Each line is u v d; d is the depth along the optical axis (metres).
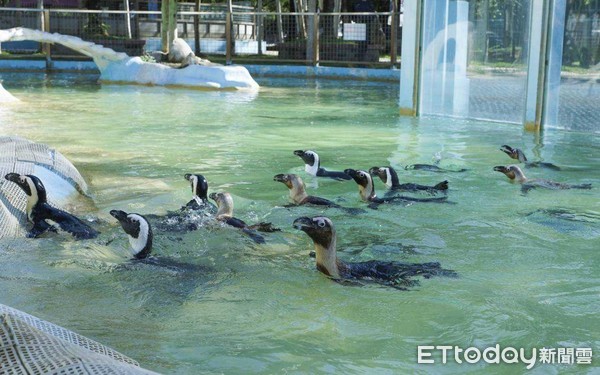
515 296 4.45
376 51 19.45
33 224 5.21
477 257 4.95
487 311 4.30
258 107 11.27
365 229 5.40
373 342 4.04
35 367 2.45
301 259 4.89
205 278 4.64
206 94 13.41
